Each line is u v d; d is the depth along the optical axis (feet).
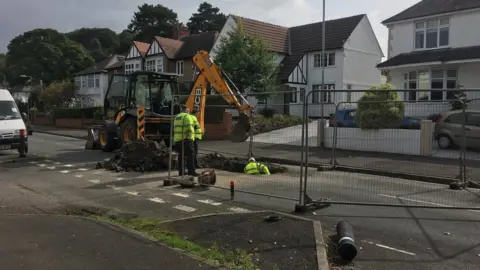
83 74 192.03
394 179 35.42
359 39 113.50
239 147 56.90
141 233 19.06
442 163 40.52
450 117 42.24
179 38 160.86
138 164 39.60
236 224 20.35
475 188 31.68
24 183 33.42
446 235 19.81
